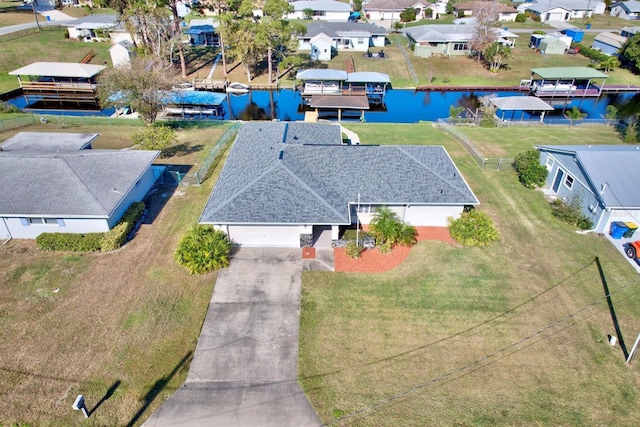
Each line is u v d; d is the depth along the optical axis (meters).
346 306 20.83
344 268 23.23
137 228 26.20
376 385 17.11
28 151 28.91
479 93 61.88
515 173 33.59
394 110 55.34
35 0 94.88
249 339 18.95
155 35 57.97
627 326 19.89
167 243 24.92
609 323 20.06
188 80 61.31
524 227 27.00
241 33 58.62
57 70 54.78
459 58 72.00
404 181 26.02
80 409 15.41
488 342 19.09
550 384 17.23
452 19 97.69
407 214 26.34
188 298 21.02
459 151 37.84
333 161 26.84
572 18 101.81
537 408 16.30
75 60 65.50
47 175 25.03
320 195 24.20
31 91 55.75
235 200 23.66
